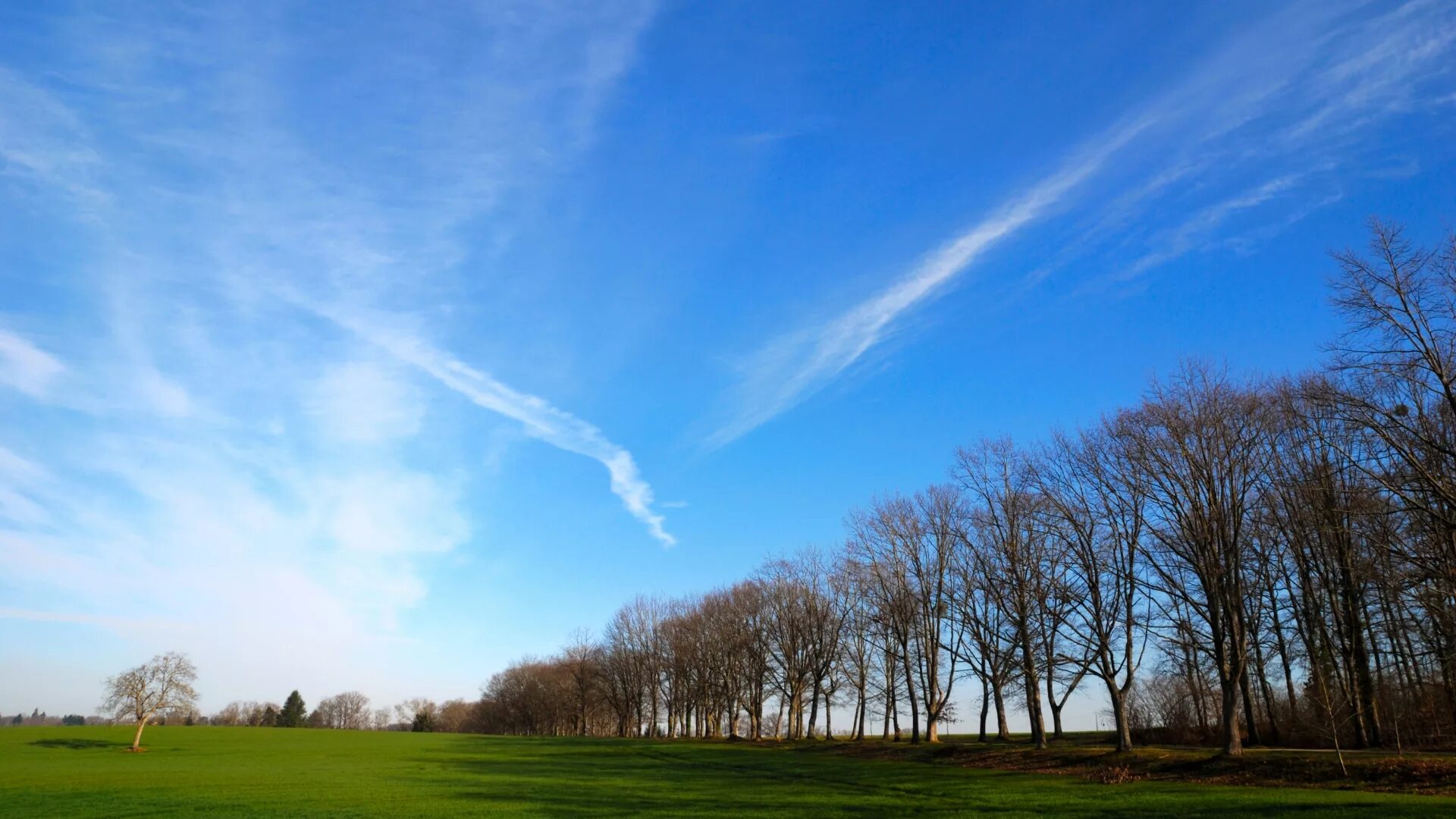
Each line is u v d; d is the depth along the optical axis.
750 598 91.56
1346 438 35.94
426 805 37.69
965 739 74.38
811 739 82.06
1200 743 55.38
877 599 67.50
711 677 103.00
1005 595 53.53
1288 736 51.12
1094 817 28.34
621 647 122.75
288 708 183.12
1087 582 46.56
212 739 94.88
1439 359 27.31
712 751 77.50
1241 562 42.38
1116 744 51.47
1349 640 47.06
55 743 84.94
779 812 33.59
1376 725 45.34
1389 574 31.84
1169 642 43.66
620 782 49.03
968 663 58.88
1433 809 24.97
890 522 66.50
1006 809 31.30
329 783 48.41
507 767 62.47
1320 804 27.30
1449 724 44.38
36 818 33.59
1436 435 33.00
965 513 59.06
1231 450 41.25
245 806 37.41
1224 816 26.55
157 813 35.16
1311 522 42.62
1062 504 47.19
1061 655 49.03
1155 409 43.59
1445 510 29.98
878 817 31.20
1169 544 42.19
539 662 166.00
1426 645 41.06
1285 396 40.56
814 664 82.12
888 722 75.88
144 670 80.06
